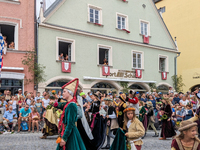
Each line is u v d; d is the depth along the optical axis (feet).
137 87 68.64
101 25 59.98
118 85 61.72
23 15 48.44
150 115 32.50
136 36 68.18
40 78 47.39
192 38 89.66
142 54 68.95
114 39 61.82
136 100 23.73
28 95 40.22
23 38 47.96
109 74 59.67
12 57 46.24
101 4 60.75
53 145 24.53
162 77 73.41
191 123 10.44
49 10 52.08
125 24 66.23
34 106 38.65
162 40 75.82
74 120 12.77
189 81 90.27
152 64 71.46
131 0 68.08
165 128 29.94
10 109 35.35
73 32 54.19
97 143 21.36
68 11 54.24
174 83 76.89
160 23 75.92
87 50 56.59
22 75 46.55
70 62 52.95
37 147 23.38
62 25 53.01
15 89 46.60
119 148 14.23
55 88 51.44
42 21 49.49
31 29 48.70
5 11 46.85
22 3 48.55
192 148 10.55
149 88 69.26
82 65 55.31
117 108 24.20
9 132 34.17
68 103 13.34
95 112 23.17
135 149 14.16
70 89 13.75
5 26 48.88
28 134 33.42
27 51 47.34
